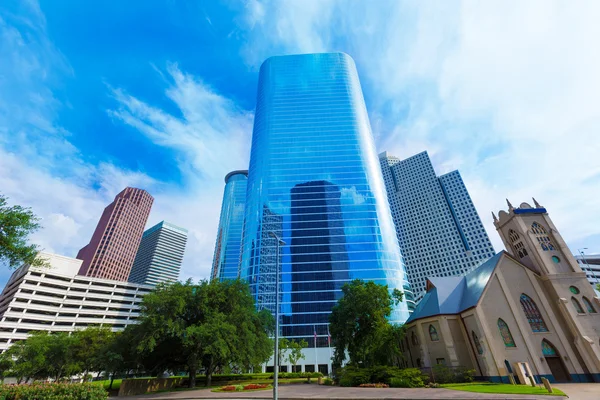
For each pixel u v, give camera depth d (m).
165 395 30.72
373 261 98.38
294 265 98.44
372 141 128.75
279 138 123.88
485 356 35.62
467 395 22.23
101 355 40.81
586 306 38.84
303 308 90.19
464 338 40.69
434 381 34.72
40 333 70.25
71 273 121.88
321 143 121.94
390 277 95.44
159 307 36.78
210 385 40.03
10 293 108.62
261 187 115.31
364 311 44.12
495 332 37.12
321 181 114.12
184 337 35.09
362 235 103.62
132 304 131.12
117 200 191.75
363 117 130.25
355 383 32.31
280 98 134.25
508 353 35.78
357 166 116.94
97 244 171.88
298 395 25.09
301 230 104.88
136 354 37.00
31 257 22.59
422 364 41.91
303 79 139.50
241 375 51.75
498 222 51.00
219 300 40.12
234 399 24.80
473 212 185.38
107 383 50.38
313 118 127.69
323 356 80.94
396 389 27.62
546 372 34.66
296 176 115.50
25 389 15.73
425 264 186.50
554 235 44.47
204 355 40.38
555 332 37.22
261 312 49.84
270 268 98.69
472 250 176.50
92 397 16.67
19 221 21.58
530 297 39.91
